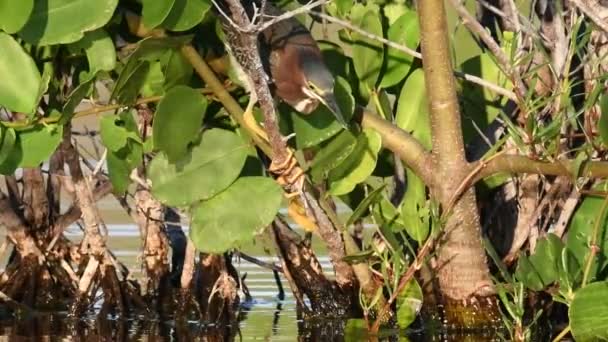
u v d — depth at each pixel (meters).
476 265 10.65
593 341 9.86
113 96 9.91
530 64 11.23
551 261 10.52
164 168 10.23
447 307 10.78
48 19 9.57
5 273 12.06
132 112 10.45
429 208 10.57
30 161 10.05
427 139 11.07
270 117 9.82
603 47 11.18
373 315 11.11
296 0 10.97
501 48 10.88
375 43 10.95
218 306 11.66
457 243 10.61
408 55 11.03
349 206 11.48
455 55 11.66
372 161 10.50
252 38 9.31
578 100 11.56
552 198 11.38
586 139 10.73
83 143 14.19
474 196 10.55
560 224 11.05
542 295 11.03
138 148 10.37
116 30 10.33
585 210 10.62
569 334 10.68
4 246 12.05
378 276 11.05
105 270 11.88
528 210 11.27
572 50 10.29
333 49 11.07
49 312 12.01
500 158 10.30
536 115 10.62
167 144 9.91
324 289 11.77
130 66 9.77
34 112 9.80
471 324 10.68
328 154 10.37
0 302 11.98
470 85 11.23
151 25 9.45
